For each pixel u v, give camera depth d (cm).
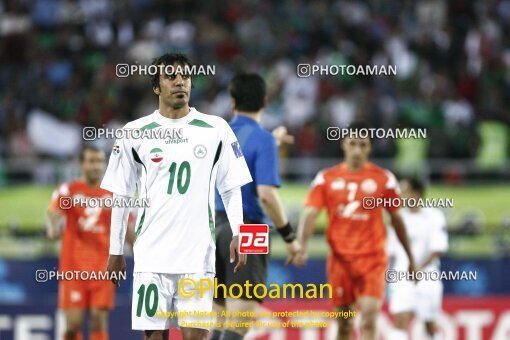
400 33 7269
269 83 6306
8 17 7331
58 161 5284
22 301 4256
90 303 3497
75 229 3512
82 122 5953
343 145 3228
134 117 6066
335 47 6981
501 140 5784
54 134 5844
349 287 3186
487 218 4822
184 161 2209
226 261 2733
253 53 6819
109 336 3828
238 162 2272
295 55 6912
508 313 3981
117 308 3834
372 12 7450
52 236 3509
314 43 7056
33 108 6244
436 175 5019
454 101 6412
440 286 3738
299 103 6106
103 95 6056
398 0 7594
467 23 7525
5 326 3800
